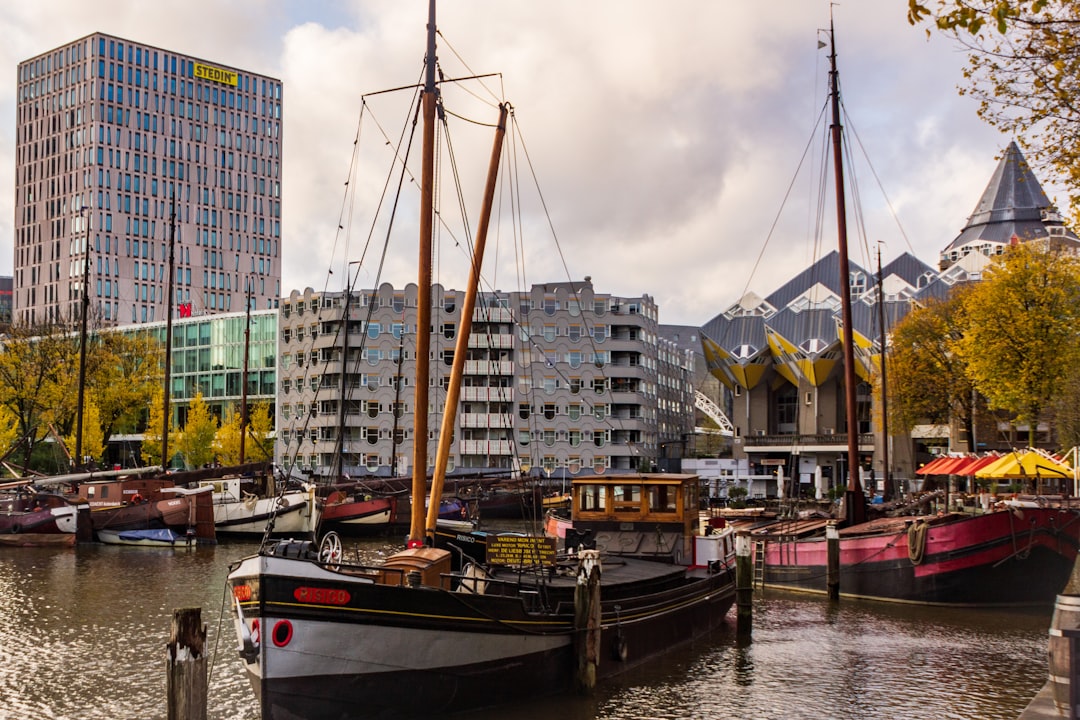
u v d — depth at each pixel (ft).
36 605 118.83
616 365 411.95
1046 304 177.06
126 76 597.11
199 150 625.00
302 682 61.77
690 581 100.73
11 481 191.21
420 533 81.30
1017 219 451.53
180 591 130.11
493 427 392.47
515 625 71.77
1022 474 135.13
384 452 386.73
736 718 75.31
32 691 80.33
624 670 84.64
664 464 442.91
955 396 239.71
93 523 197.16
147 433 348.59
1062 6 62.03
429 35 87.30
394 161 93.25
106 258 581.12
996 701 80.33
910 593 121.90
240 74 646.74
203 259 620.90
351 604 63.16
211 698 79.41
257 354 458.91
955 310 241.35
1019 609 118.62
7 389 299.99
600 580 83.35
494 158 95.86
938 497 162.61
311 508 205.05
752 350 408.67
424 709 67.15
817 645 101.30
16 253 624.18
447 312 396.16
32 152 616.39
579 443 400.47
